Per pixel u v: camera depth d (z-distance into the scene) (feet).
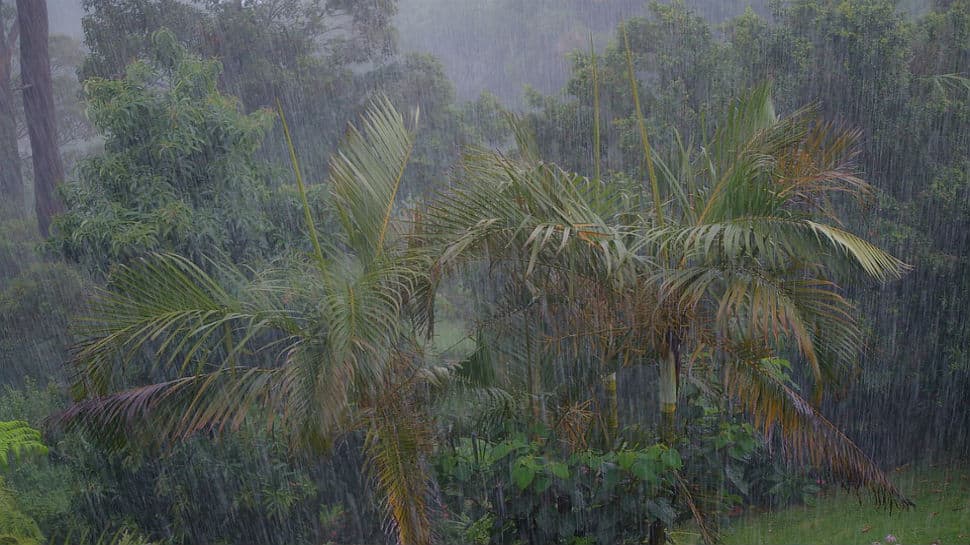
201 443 19.97
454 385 16.24
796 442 15.03
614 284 15.49
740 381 15.24
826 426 14.92
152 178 22.00
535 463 16.30
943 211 30.78
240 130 23.06
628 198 17.94
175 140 22.00
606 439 17.62
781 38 32.73
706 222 15.44
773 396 15.02
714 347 15.67
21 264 48.11
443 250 14.64
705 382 18.47
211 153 22.84
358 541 20.42
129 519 20.53
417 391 15.33
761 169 14.74
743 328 15.02
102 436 14.38
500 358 16.78
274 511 20.25
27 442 14.88
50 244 23.79
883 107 31.35
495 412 16.84
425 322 16.12
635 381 22.20
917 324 31.01
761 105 16.51
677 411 19.04
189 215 21.52
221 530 20.38
